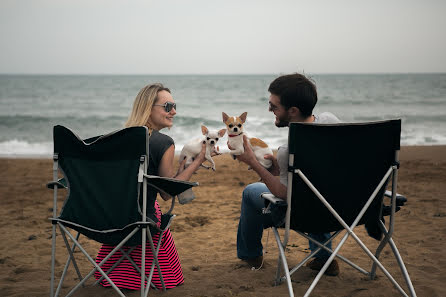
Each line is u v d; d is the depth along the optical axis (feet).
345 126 7.42
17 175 30.12
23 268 11.30
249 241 10.58
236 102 115.75
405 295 7.82
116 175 7.80
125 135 7.67
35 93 146.10
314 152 7.52
